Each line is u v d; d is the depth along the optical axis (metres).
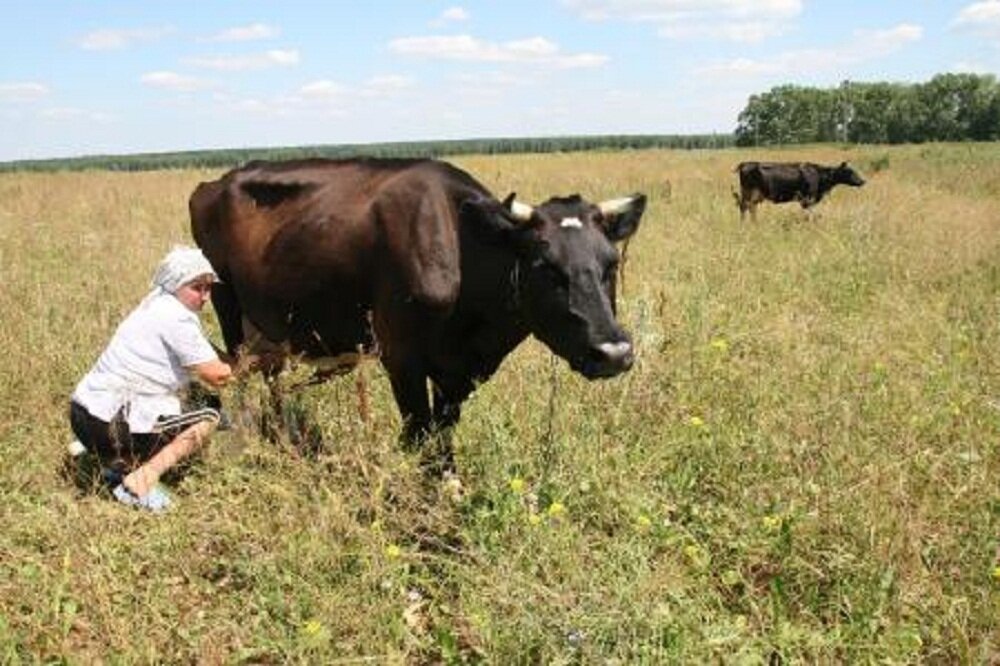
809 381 6.38
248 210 5.91
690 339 7.06
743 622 3.90
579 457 5.08
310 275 5.54
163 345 5.23
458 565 4.23
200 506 4.91
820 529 4.54
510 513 4.50
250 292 5.98
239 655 3.89
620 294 9.79
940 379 6.49
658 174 28.05
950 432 5.70
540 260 4.69
